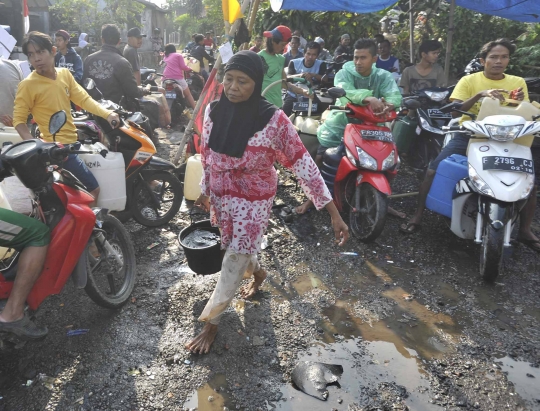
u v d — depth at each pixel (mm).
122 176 3941
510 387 2621
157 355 2791
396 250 4230
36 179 2531
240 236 2512
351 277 3756
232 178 2471
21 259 2537
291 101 6836
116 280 3490
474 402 2508
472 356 2873
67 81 3627
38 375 2600
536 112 3824
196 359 2766
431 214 5043
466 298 3498
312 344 2939
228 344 2896
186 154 6121
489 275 3631
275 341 2951
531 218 4211
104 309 3229
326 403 2471
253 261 3107
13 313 2510
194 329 3039
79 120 4156
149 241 4262
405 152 6105
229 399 2482
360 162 4184
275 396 2508
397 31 10797
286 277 3717
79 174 3607
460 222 3984
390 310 3324
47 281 2666
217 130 2439
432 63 6449
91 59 5531
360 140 4266
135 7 24344
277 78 5477
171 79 9039
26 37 3342
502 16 7523
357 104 4293
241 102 2363
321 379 2623
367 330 3102
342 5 6906
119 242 3406
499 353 2906
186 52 19219
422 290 3590
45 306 3250
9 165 2480
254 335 2998
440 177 4129
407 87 6562
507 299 3510
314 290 3547
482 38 9641
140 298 3361
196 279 3631
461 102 4324
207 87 5609
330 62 7180
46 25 13992
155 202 4465
